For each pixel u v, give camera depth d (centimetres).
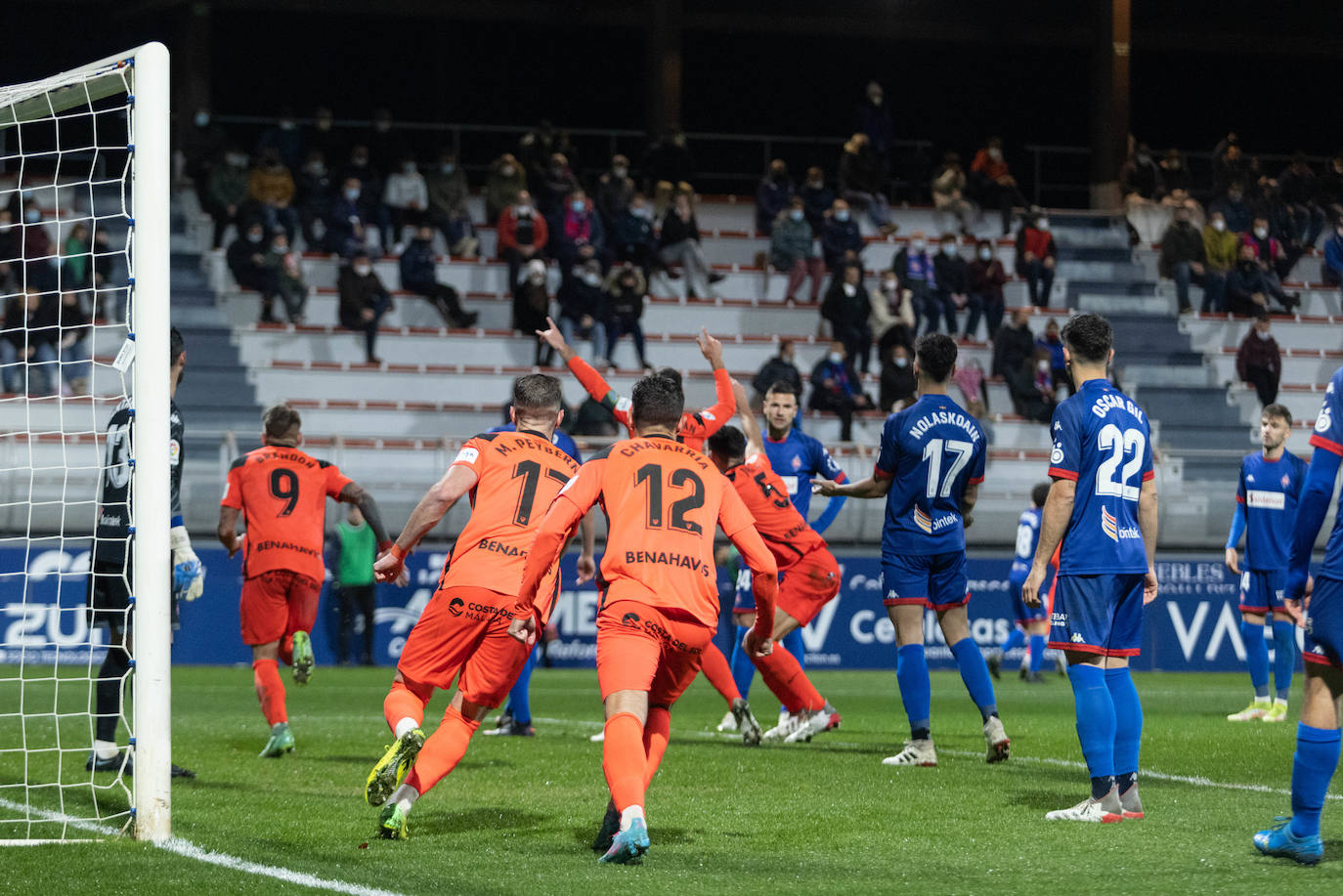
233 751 2066
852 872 1158
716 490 1241
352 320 5334
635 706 1184
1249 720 2750
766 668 2197
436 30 7062
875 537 4656
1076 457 1429
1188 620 4641
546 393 1448
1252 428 5866
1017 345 5416
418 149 6912
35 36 6381
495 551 1358
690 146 6950
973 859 1219
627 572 1194
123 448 1702
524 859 1211
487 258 6012
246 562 1992
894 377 5244
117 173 5688
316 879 1105
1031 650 3934
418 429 5375
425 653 1353
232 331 5425
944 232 6519
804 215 6028
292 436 2017
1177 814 1483
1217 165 6456
